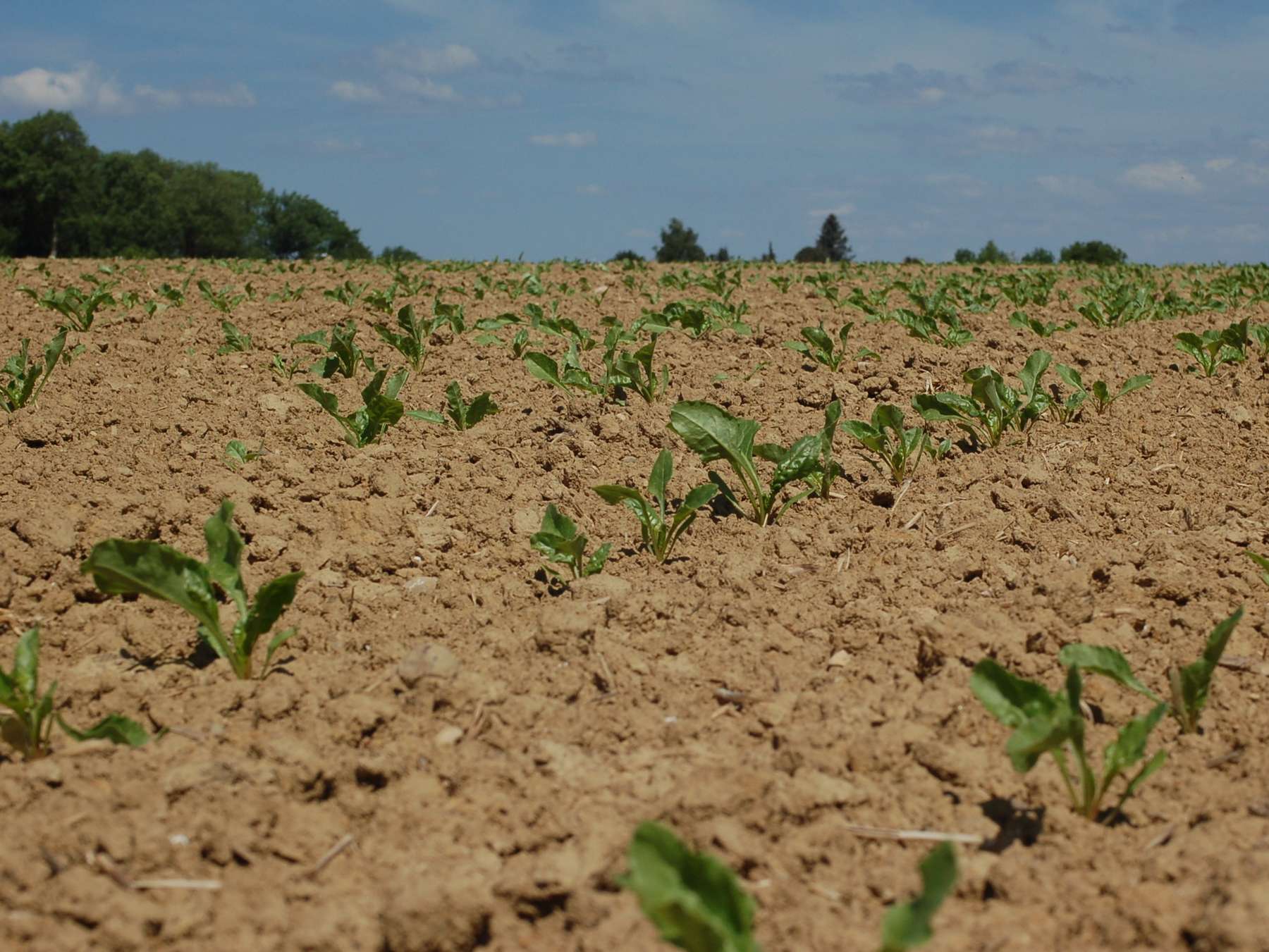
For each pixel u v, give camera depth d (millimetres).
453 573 4449
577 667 3596
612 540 4766
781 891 2541
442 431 6246
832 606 4078
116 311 10672
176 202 97438
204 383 7438
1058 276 16453
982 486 5363
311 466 5582
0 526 4547
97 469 5352
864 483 5449
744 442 4898
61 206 86625
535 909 2482
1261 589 4242
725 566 4387
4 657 3699
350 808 2816
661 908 2053
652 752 3127
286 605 3838
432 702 3336
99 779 2906
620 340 8500
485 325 9156
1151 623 3975
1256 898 2275
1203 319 10406
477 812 2830
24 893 2455
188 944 2342
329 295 11172
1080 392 6566
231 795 2812
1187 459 5945
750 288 13695
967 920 2465
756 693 3455
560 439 5980
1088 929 2387
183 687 3500
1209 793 2939
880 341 8641
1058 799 2902
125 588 3514
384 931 2377
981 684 2865
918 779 2971
